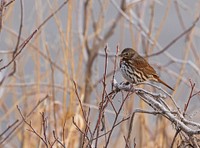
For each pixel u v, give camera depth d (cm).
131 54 1133
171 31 1684
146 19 1522
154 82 1204
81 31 1328
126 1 1367
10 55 1257
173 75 1340
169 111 804
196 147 781
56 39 1328
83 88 1209
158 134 1203
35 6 1249
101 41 1376
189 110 1251
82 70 1292
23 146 1199
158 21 1672
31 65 1433
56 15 1232
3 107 1280
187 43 1321
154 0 1306
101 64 1561
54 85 1207
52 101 1189
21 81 1268
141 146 1219
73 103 1167
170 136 1228
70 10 1197
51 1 1363
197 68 1259
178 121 787
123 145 1258
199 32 1370
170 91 1317
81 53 1245
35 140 1198
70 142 1121
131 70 1129
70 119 1138
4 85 1216
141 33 1259
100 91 1384
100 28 1355
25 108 1226
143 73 1135
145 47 1289
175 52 1666
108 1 1331
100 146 1193
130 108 1225
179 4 1366
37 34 1232
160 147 1201
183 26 1344
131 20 1286
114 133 1307
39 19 1244
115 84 876
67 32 1195
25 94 1238
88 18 1330
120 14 1377
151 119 1330
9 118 1284
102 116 812
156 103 814
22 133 1208
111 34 1384
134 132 1239
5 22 1277
